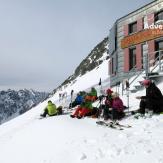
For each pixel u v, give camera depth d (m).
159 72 23.88
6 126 33.69
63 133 13.83
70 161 10.39
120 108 16.30
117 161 9.85
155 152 10.39
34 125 16.73
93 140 12.16
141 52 30.52
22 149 13.18
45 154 11.74
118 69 33.94
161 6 28.58
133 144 11.38
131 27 32.53
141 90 23.73
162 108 16.42
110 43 37.69
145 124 14.43
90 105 17.89
